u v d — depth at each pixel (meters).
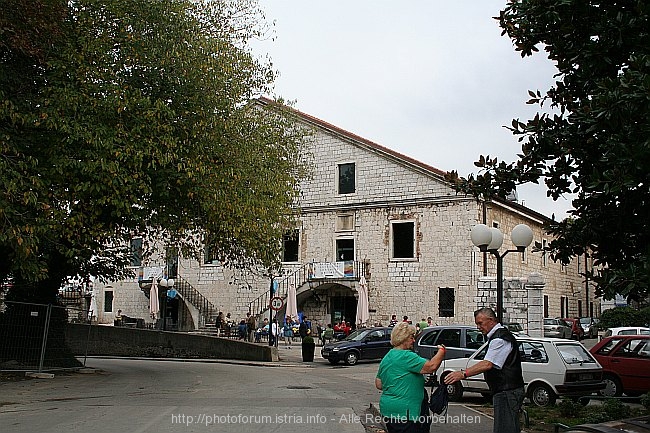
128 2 18.72
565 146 11.13
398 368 7.09
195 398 15.33
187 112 19.20
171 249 23.19
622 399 16.83
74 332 36.09
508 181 11.99
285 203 24.66
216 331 41.62
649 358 16.70
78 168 16.80
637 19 10.27
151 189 18.16
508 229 40.69
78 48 18.05
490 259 37.94
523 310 35.12
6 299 22.19
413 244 39.19
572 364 14.81
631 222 11.12
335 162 42.12
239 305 44.56
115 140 17.23
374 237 40.38
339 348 28.98
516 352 8.04
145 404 14.03
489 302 36.41
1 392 16.09
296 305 39.16
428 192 39.03
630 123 9.28
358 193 41.16
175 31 19.44
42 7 16.61
